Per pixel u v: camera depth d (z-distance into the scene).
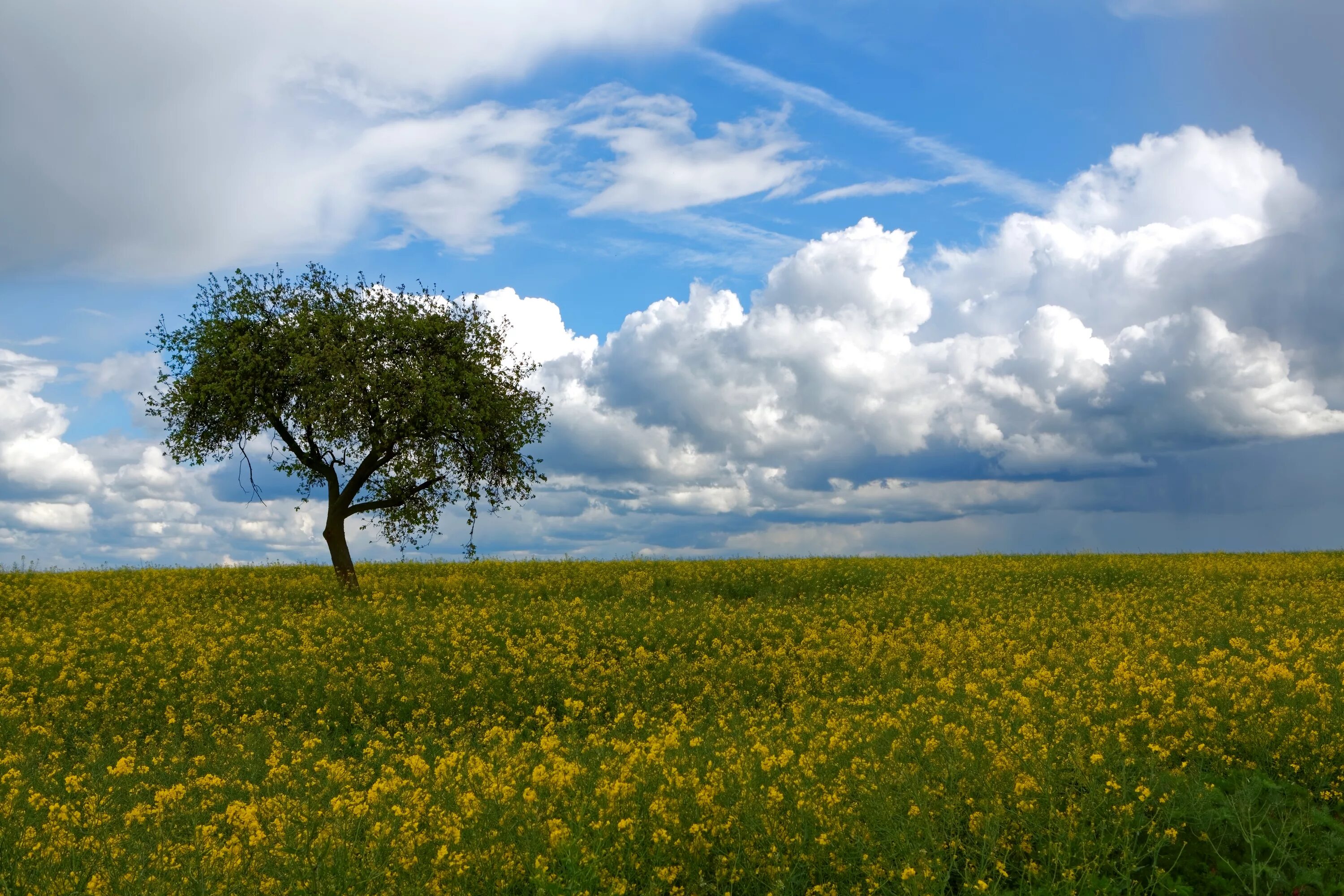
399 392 26.80
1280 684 11.98
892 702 13.35
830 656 18.03
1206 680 12.61
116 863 7.13
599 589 27.38
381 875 6.87
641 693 16.45
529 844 7.27
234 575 31.06
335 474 28.34
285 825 7.91
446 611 22.62
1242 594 24.41
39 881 6.82
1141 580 28.17
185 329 27.66
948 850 7.42
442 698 15.93
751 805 8.00
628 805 8.26
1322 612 20.20
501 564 34.06
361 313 27.91
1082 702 12.05
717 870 7.36
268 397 26.89
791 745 10.86
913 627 20.78
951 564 32.69
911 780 8.50
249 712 15.61
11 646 18.91
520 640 19.67
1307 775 9.05
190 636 19.72
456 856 7.03
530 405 30.06
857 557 35.94
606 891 6.78
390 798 8.80
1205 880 7.21
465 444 28.72
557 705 16.16
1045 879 7.08
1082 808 7.86
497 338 29.34
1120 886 6.93
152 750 13.30
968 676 15.18
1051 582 28.06
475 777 9.39
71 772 11.51
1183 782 8.50
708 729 12.56
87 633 20.14
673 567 31.73
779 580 28.98
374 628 20.80
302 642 19.45
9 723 14.18
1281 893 6.98
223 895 6.57
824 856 7.33
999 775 8.48
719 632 20.70
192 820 8.69
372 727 15.06
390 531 29.73
